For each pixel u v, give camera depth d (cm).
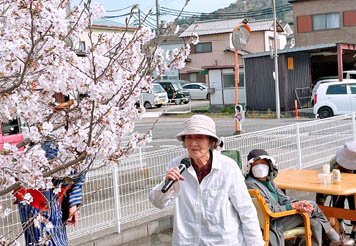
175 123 2250
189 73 4419
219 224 306
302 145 812
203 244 306
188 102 3475
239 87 2791
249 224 309
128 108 319
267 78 2445
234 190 309
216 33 4206
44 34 261
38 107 279
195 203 311
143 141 325
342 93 2000
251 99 2517
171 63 357
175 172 300
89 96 286
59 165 300
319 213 480
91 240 515
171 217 589
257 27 4231
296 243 508
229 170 311
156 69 354
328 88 2025
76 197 374
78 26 312
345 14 3403
